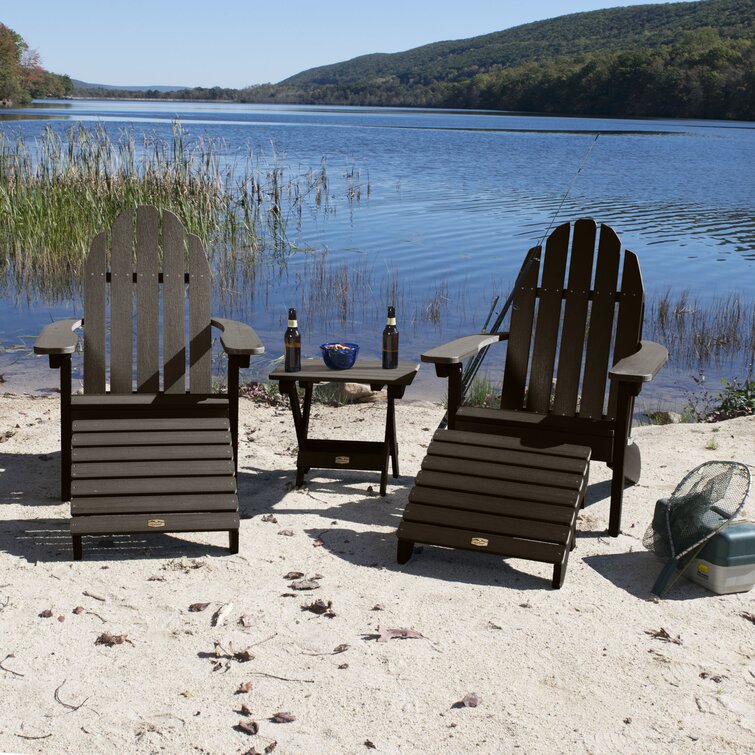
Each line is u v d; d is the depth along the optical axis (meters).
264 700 2.54
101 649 2.79
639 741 2.40
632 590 3.31
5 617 2.96
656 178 27.03
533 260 4.26
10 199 11.43
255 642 2.86
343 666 2.72
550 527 3.36
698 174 28.56
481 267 12.18
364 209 18.30
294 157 30.73
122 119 58.12
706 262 13.27
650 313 9.69
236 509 3.51
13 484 4.24
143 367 4.33
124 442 3.63
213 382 6.58
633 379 3.51
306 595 3.20
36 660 2.71
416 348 8.18
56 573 3.31
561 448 3.58
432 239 14.58
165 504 3.46
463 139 45.72
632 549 3.68
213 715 2.47
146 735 2.37
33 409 5.68
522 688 2.64
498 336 4.22
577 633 2.97
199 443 3.67
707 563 3.28
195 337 4.33
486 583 3.35
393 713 2.50
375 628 2.97
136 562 3.43
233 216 13.20
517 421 3.81
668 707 2.56
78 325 4.25
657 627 3.03
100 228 11.34
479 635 2.94
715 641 2.94
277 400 6.12
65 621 2.94
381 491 4.29
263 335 8.52
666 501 3.47
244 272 11.34
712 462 3.50
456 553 3.62
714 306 10.07
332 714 2.49
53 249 10.96
